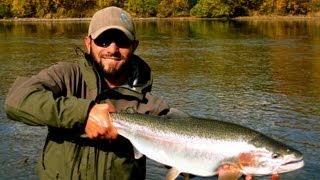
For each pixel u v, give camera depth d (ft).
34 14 104.68
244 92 22.84
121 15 5.05
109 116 4.45
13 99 4.46
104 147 4.90
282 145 4.98
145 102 5.26
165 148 4.97
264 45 44.98
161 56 36.40
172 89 23.32
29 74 27.45
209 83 25.09
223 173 4.94
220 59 34.86
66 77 4.98
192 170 4.99
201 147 4.94
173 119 5.02
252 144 4.91
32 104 4.37
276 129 16.48
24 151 13.80
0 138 14.83
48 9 105.09
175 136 4.95
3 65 30.94
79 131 4.78
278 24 80.94
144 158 5.36
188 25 79.36
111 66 5.04
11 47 42.63
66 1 105.60
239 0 105.70
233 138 4.94
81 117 4.34
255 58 35.47
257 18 102.32
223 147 4.92
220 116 18.33
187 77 26.89
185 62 33.09
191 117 5.05
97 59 5.08
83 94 5.03
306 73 28.50
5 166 12.67
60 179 4.85
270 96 21.90
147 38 52.90
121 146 4.98
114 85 5.22
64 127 4.37
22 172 12.34
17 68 29.63
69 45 44.19
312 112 18.84
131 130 4.89
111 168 4.94
